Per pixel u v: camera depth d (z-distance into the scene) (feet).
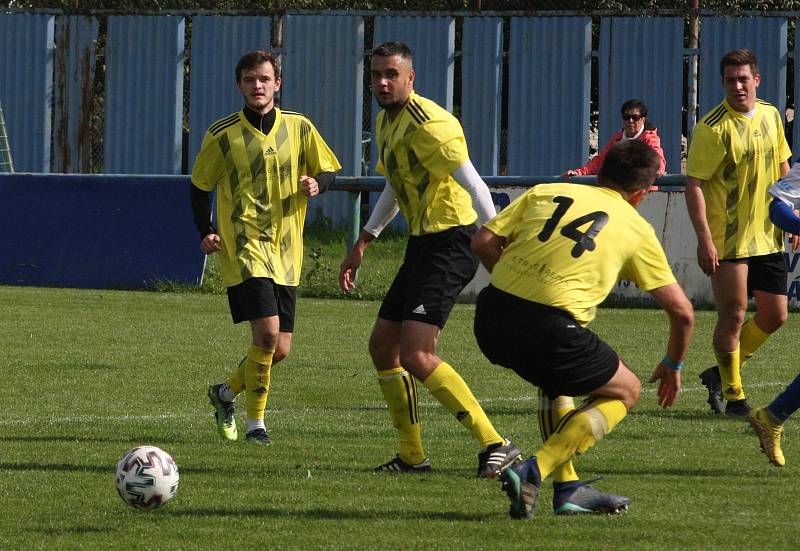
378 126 58.44
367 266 168.96
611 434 68.54
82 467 58.59
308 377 91.09
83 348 104.99
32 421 72.38
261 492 53.06
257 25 205.26
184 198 154.20
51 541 44.73
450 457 61.87
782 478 56.34
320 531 46.09
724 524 47.01
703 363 98.99
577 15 195.00
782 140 74.49
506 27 202.90
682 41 191.72
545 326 45.39
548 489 53.88
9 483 54.90
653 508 49.85
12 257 158.30
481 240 47.67
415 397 57.93
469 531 46.01
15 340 109.29
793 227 58.34
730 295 73.97
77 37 211.41
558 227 46.44
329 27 203.21
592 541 44.45
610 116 195.21
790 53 206.59
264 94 66.08
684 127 200.03
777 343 110.93
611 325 123.03
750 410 74.69
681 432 69.36
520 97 198.29
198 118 208.13
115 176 155.94
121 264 154.81
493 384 87.92
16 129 213.25
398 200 57.82
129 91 210.79
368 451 63.62
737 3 202.39
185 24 217.97
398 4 208.64
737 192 73.56
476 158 199.82
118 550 43.52
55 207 157.58
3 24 212.43
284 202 66.90
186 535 45.55
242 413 76.48
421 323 55.31
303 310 135.85
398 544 44.09
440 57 199.82
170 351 103.91
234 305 66.80
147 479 48.47
